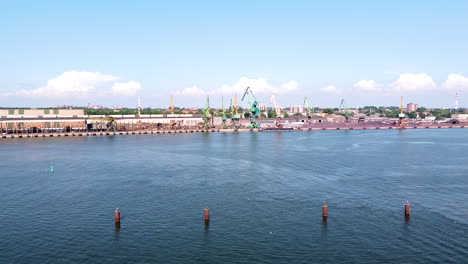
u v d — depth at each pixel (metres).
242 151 175.88
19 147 193.38
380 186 95.44
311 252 55.81
